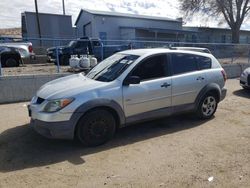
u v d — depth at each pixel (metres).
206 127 5.99
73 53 16.48
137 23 33.06
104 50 14.51
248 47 15.88
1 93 8.43
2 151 4.76
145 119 5.46
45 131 4.66
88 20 32.00
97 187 3.66
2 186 3.70
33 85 8.97
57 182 3.79
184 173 4.01
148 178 3.88
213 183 3.74
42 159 4.47
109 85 4.98
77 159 4.46
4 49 15.02
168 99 5.67
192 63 6.15
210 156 4.56
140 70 5.34
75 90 4.79
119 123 5.16
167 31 33.16
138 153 4.68
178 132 5.68
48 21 30.08
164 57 5.71
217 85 6.44
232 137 5.41
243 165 4.25
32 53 16.73
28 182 3.79
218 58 15.37
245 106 7.84
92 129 4.86
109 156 4.57
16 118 6.66
